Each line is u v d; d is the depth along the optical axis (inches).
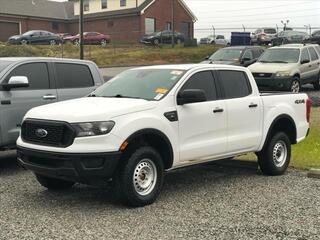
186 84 290.8
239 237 219.3
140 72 311.0
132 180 257.8
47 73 378.6
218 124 300.4
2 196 286.8
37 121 263.1
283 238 218.5
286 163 349.1
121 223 237.3
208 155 296.0
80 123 249.6
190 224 236.2
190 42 1893.5
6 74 353.7
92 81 410.3
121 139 252.2
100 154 247.6
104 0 2365.9
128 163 256.5
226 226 233.5
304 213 253.8
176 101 281.4
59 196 286.8
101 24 2373.3
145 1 2237.9
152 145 274.5
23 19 2351.1
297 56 786.2
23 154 269.0
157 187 270.8
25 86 350.9
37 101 365.1
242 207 264.2
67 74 392.8
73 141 248.7
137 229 229.1
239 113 313.3
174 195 288.4
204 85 301.4
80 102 277.9
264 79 747.4
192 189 302.8
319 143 448.1
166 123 271.4
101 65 1384.1
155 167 269.3
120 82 307.4
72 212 255.1
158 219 243.3
